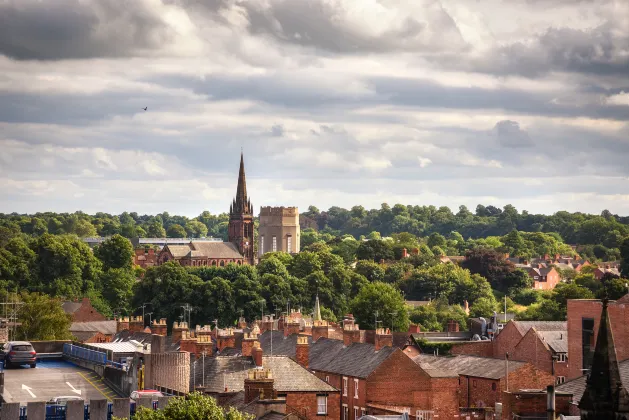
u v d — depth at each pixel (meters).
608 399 119.38
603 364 120.44
